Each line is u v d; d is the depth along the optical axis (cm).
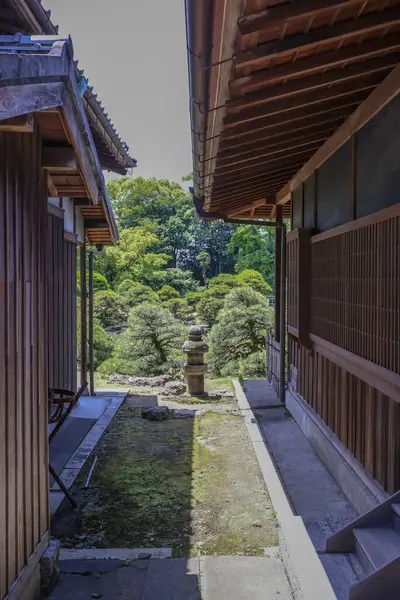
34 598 275
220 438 581
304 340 545
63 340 653
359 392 390
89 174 319
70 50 204
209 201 616
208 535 354
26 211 270
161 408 682
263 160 465
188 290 2736
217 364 1083
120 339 1296
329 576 281
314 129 426
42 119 259
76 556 324
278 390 753
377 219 331
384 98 328
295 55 242
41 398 298
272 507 397
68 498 400
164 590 286
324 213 507
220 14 176
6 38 199
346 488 403
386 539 285
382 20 227
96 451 541
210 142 323
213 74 222
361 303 368
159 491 432
